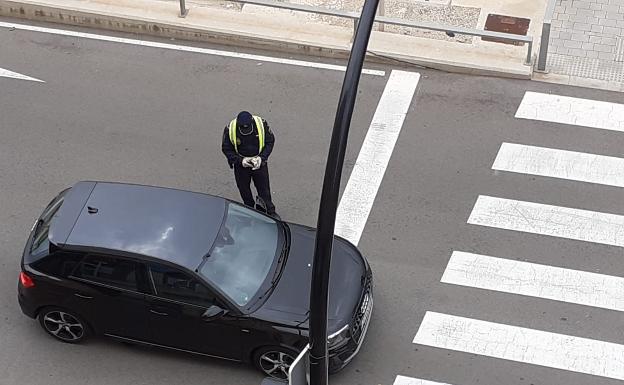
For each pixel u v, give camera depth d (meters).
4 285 11.57
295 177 12.88
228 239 10.45
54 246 10.29
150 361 10.67
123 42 15.27
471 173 12.87
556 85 14.21
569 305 11.18
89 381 10.48
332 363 10.08
